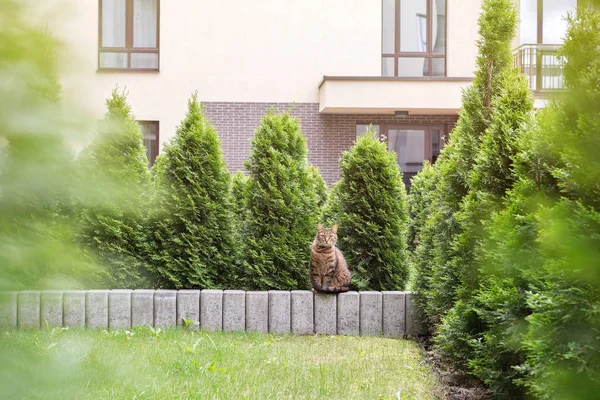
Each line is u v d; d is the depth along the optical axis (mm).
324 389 4203
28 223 877
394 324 6250
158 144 14727
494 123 4695
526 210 3709
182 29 14719
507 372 3836
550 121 3055
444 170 5543
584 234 2332
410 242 9250
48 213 916
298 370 4723
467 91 5645
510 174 4473
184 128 6855
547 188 3713
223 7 14789
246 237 6719
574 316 2678
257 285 6633
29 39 812
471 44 14984
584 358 2566
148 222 6676
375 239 6645
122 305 6102
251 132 14852
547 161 3643
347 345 5703
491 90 5520
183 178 6723
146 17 14898
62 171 879
